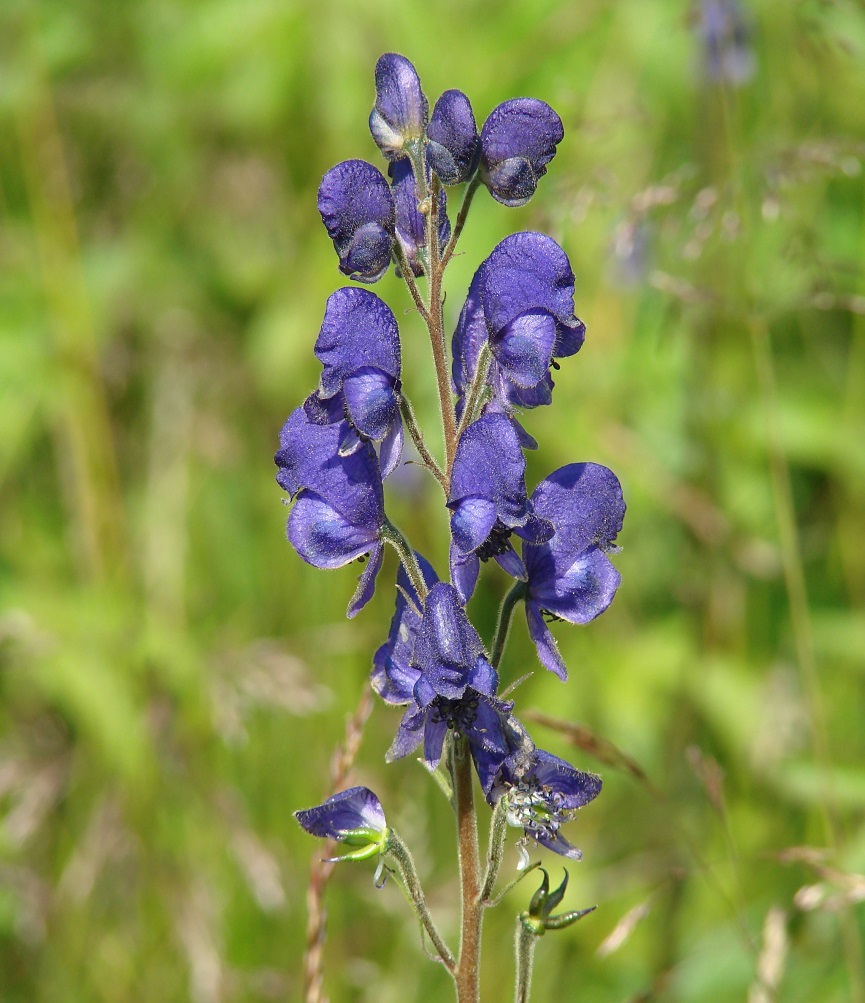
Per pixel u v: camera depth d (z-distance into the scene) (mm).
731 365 8664
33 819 7297
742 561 8289
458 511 3762
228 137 9008
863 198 8773
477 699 3793
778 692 8016
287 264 8961
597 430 8398
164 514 8398
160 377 8750
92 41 8930
